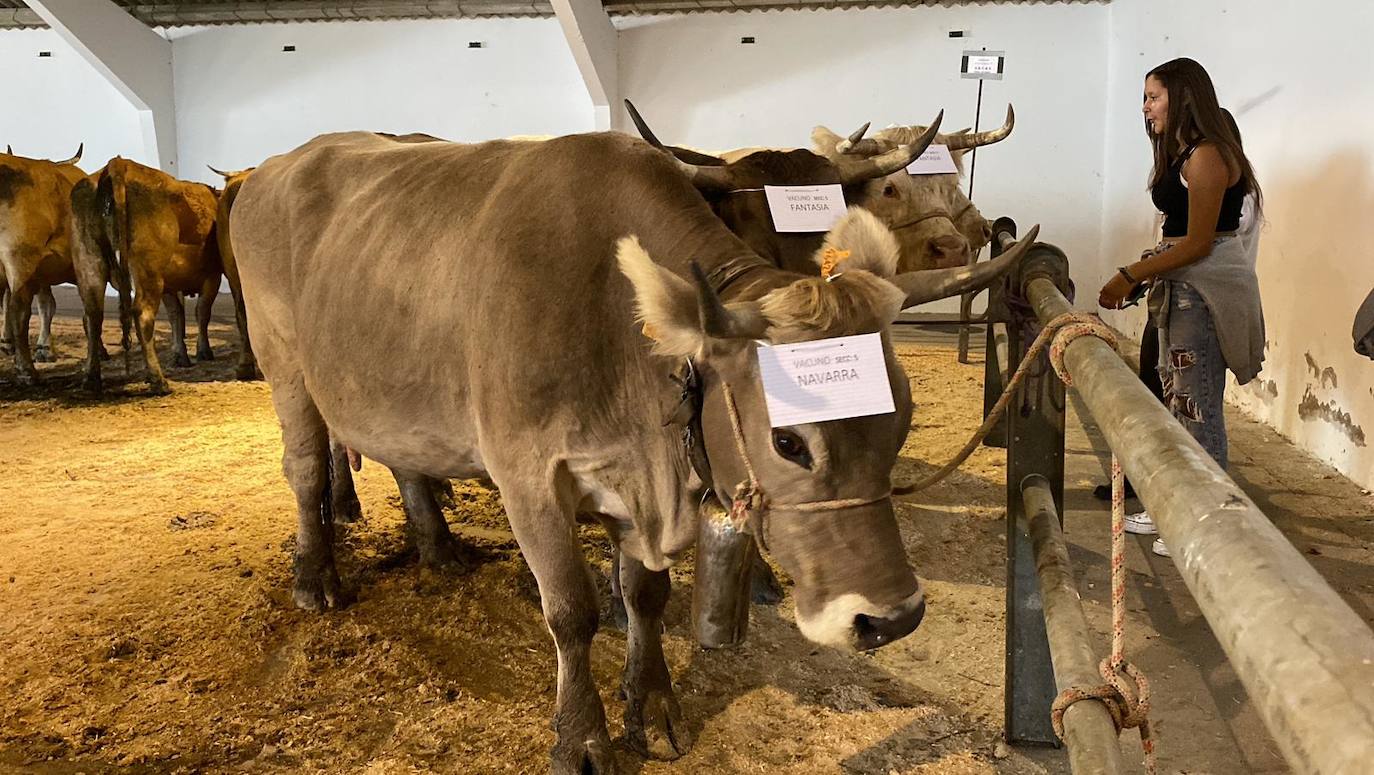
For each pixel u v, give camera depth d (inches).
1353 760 23.1
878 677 127.6
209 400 308.2
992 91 494.9
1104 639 135.0
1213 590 33.3
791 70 517.7
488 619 144.8
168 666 131.6
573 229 99.7
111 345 420.2
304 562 149.0
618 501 102.0
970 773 105.8
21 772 106.6
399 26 566.6
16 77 609.3
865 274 78.9
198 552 174.6
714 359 80.2
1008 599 106.8
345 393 124.5
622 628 142.8
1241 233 157.6
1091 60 482.0
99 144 611.8
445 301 109.0
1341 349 208.7
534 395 97.3
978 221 208.2
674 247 96.3
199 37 583.8
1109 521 182.2
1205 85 149.1
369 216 123.6
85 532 185.3
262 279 143.0
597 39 501.0
